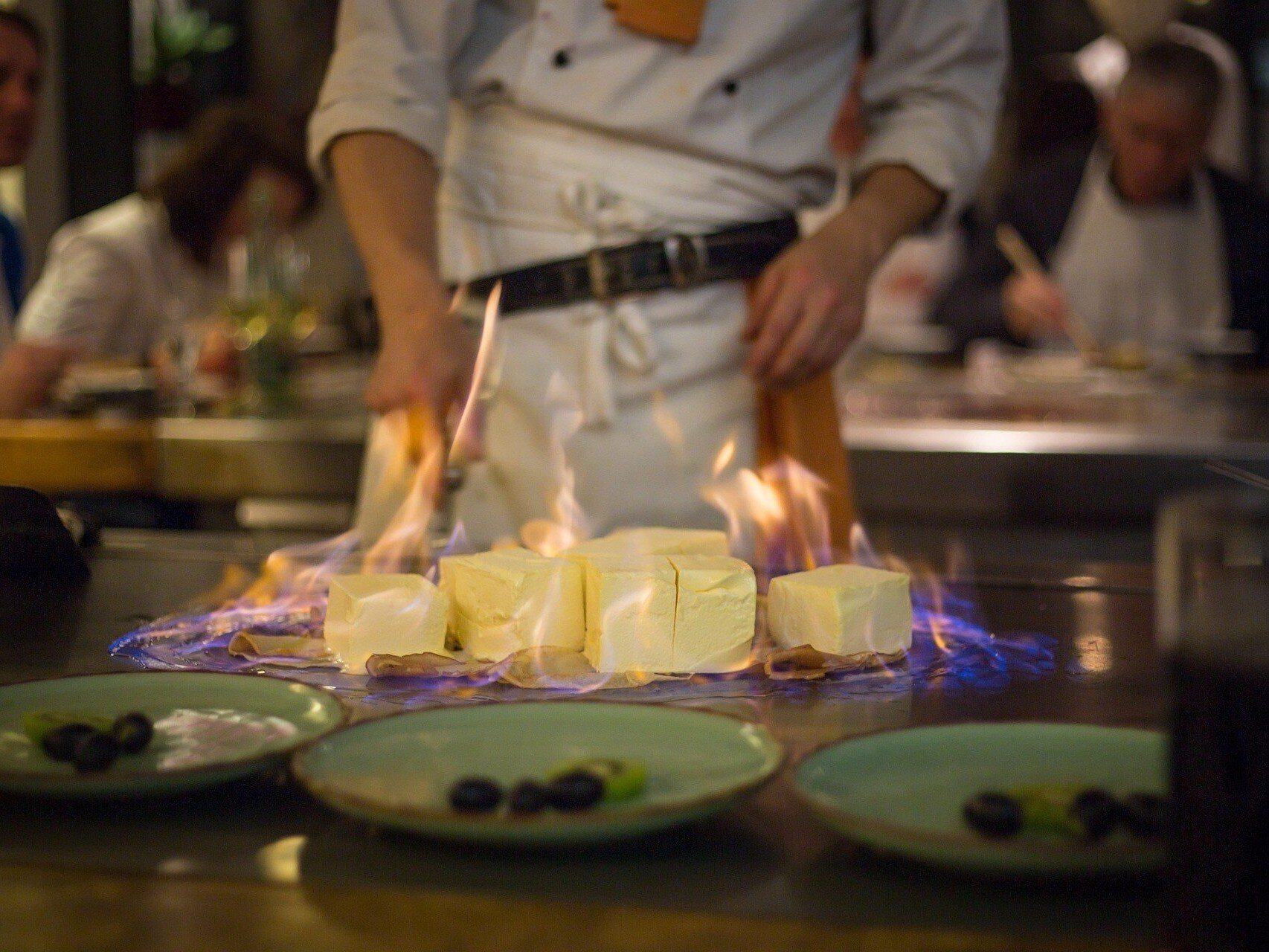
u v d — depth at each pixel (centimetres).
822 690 136
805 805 108
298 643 146
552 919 97
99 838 110
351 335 446
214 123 368
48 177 494
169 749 119
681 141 188
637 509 195
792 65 193
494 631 144
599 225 189
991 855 98
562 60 188
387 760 115
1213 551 91
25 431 266
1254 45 512
